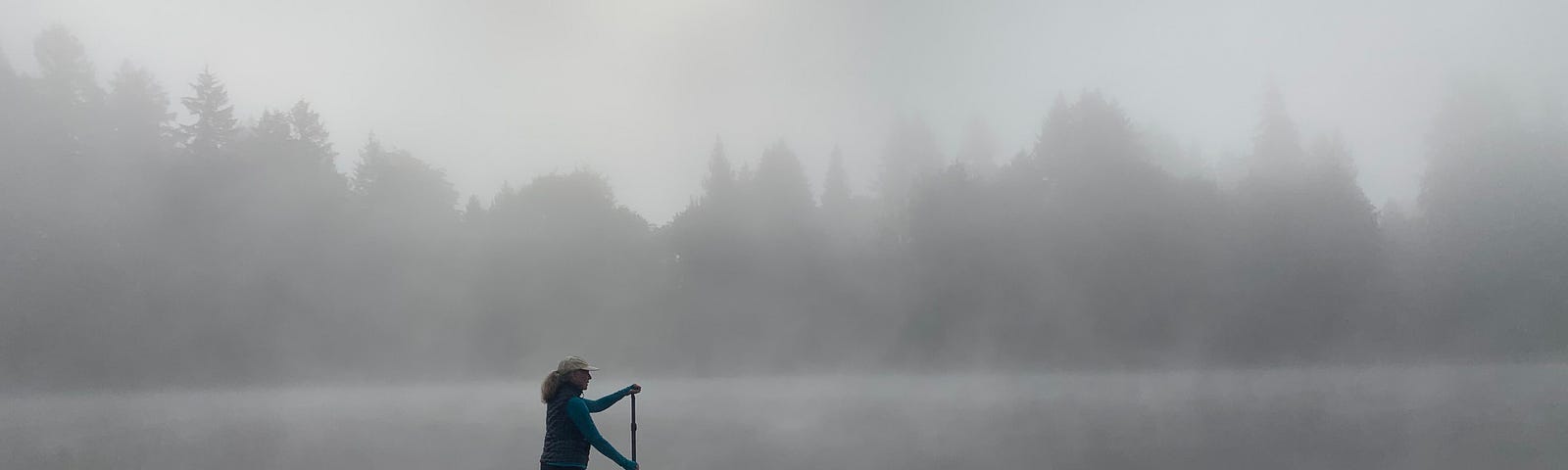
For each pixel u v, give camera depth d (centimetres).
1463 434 1311
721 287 6519
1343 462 1112
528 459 1394
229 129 6028
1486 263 5434
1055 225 5925
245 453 1491
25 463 1381
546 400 759
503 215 6775
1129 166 5878
